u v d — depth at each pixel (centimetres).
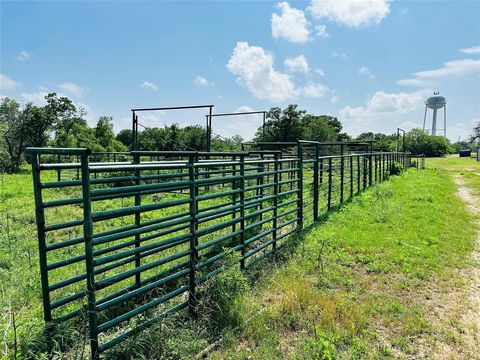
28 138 4053
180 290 374
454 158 5406
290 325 375
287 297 426
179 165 369
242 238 506
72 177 1625
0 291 418
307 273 518
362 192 1305
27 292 414
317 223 817
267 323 375
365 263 566
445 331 371
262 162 552
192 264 392
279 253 592
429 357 328
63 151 269
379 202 1083
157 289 364
